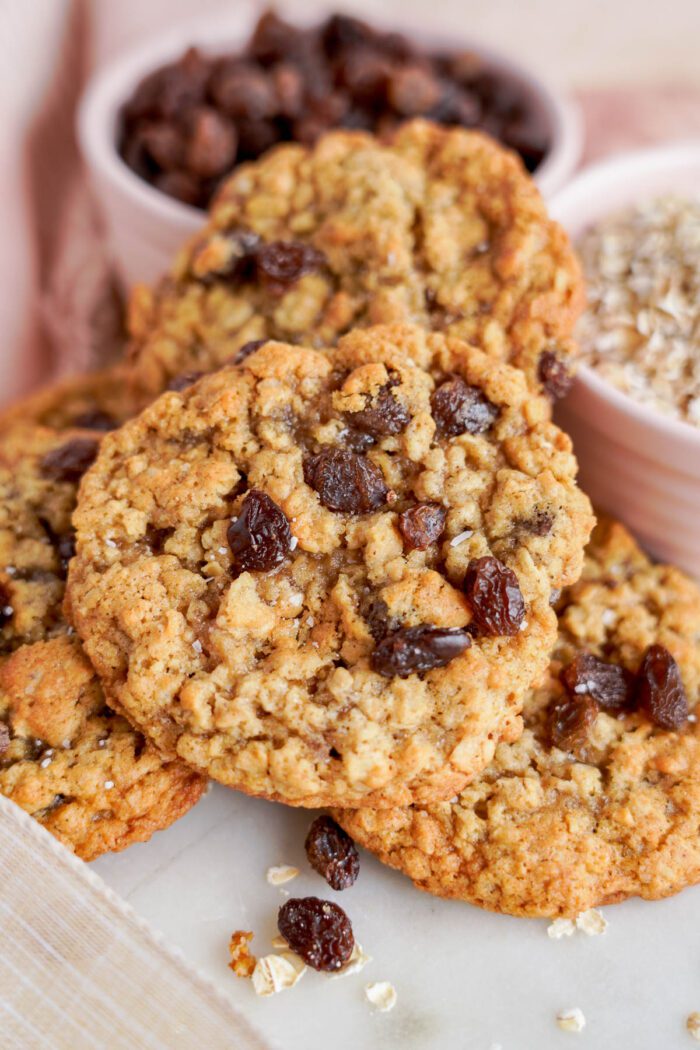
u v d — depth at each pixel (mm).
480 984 280
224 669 278
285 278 316
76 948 268
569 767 291
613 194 361
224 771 277
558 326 309
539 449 294
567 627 309
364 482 287
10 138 403
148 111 393
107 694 286
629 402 312
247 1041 260
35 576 307
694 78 480
